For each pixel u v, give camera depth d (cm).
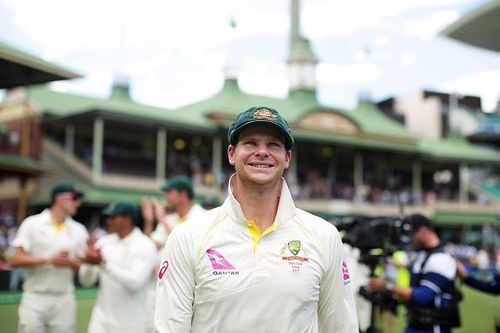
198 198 2423
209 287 218
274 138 231
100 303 496
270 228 226
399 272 707
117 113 2248
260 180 225
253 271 218
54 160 2403
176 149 2830
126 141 2711
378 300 500
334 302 235
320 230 235
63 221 521
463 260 2350
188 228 228
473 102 3919
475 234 3591
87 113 2245
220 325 216
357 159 3125
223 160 2956
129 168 2620
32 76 1296
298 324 219
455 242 3606
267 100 3219
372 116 3719
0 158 1942
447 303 439
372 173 3528
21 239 494
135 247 491
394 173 3653
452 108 4022
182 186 554
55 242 506
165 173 2680
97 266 504
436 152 3425
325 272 232
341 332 236
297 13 3506
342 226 539
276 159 230
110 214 499
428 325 441
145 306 518
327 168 3319
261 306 215
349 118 3038
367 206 3019
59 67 1265
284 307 216
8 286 1148
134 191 2294
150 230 575
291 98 3388
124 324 485
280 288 216
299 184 3048
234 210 226
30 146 2398
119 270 474
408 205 3238
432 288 438
